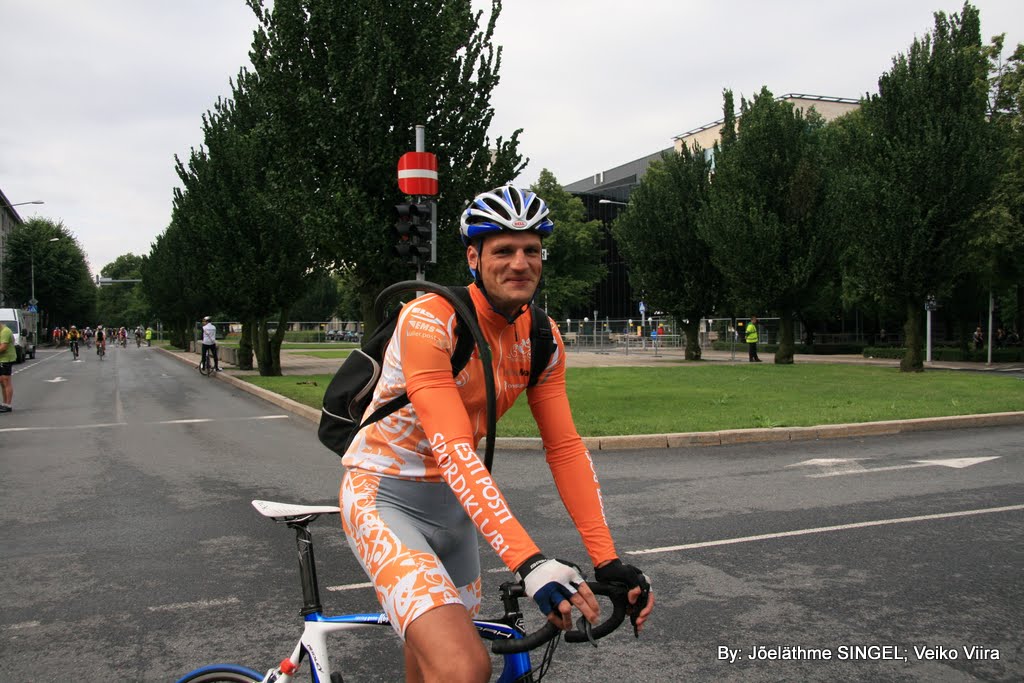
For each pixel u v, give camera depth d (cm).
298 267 2350
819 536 570
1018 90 2527
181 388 2103
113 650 374
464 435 185
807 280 2698
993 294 2770
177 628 401
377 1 1373
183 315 5184
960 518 621
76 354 4381
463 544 218
